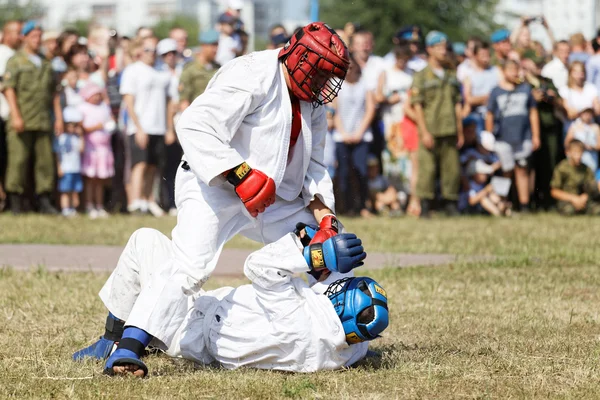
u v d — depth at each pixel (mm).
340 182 26609
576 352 10211
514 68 26891
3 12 76812
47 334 11102
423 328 11656
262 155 9109
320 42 9008
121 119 27281
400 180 27375
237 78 8930
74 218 24906
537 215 27125
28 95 24641
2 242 19969
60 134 25453
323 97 9367
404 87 26953
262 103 9039
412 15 58344
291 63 9109
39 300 13141
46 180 25438
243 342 9250
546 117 27672
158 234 9672
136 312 8953
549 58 29594
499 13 62781
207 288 14336
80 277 15227
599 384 8859
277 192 9617
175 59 27031
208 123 8820
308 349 9055
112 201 27641
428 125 26094
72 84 25766
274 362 9219
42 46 27812
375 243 20344
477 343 10734
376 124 27125
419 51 27656
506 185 27375
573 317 12273
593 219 25828
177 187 9336
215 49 25219
